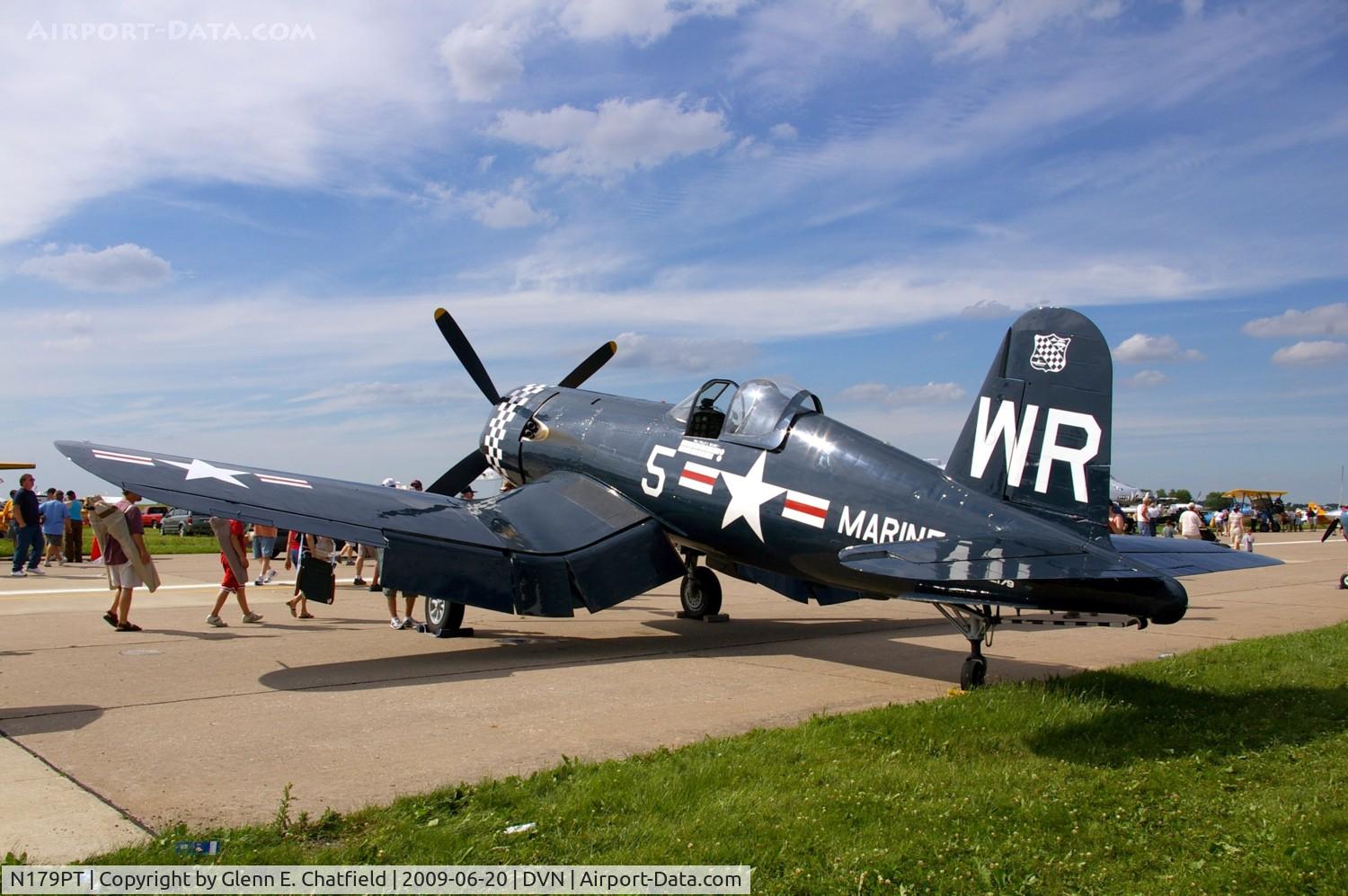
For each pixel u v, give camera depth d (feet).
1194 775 14.71
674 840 11.79
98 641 27.89
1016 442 21.45
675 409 30.89
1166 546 21.34
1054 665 26.96
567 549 27.73
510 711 19.30
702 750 15.80
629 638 30.71
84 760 15.21
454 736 17.13
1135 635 33.32
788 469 25.91
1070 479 20.45
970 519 21.59
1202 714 18.78
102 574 52.42
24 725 17.52
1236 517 81.51
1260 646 27.84
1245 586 55.52
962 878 10.89
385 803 13.39
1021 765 15.06
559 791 13.64
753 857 11.34
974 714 18.03
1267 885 10.73
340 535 23.93
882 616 38.29
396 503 27.22
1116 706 19.01
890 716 17.94
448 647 27.78
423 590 24.63
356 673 23.22
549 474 34.30
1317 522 191.52
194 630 30.55
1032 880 10.78
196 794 13.65
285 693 20.72
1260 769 14.98
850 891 10.57
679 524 29.17
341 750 16.11
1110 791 13.88
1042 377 21.21
